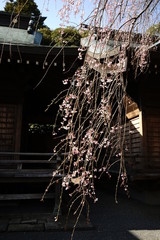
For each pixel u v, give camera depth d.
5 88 6.07
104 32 2.43
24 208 5.43
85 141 2.37
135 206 6.16
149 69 6.05
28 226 4.11
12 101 6.03
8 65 6.00
